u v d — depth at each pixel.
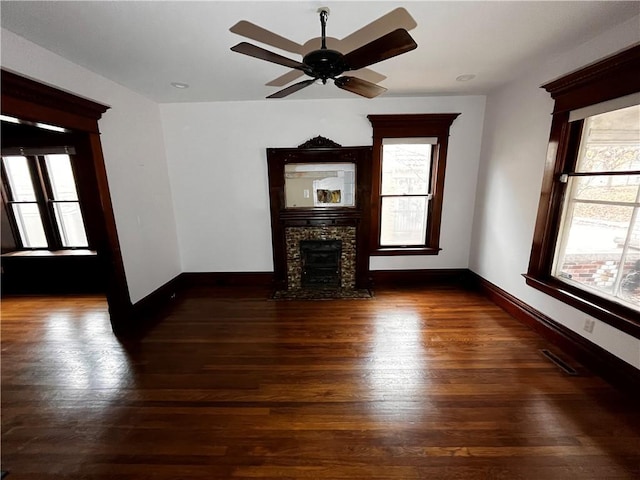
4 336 2.88
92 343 2.73
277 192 3.74
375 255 4.01
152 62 2.37
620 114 1.99
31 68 1.99
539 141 2.65
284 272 3.99
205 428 1.77
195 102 3.62
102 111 2.64
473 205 3.87
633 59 1.76
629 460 1.51
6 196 3.81
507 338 2.67
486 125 3.53
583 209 2.30
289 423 1.79
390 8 1.67
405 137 3.63
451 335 2.74
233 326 3.02
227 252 4.11
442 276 4.10
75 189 3.82
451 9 1.69
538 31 1.96
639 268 1.91
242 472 1.50
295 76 2.67
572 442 1.62
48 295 3.92
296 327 2.97
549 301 2.60
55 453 1.61
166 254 3.77
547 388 2.02
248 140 3.72
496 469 1.49
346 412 1.87
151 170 3.46
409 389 2.05
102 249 2.80
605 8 1.68
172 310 3.43
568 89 2.24
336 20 1.78
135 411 1.90
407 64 2.54
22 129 3.08
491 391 2.01
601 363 2.09
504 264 3.25
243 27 1.59
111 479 1.48
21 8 1.57
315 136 3.68
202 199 3.93
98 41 1.99
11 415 1.88
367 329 2.89
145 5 1.58
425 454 1.58
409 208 3.96
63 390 2.11
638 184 1.90
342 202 3.85
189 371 2.30
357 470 1.50
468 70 2.69
